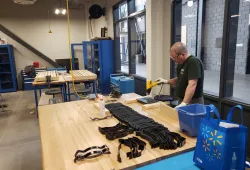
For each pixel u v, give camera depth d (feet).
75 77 12.92
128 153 3.82
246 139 3.15
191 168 3.46
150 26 12.40
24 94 21.33
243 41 11.96
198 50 14.66
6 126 12.66
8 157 9.11
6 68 22.88
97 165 3.60
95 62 20.67
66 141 4.57
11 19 23.24
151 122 5.25
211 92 10.14
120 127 5.04
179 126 5.09
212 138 3.30
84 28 26.43
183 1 13.47
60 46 25.61
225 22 8.48
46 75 12.94
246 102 8.28
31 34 24.27
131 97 8.12
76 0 22.97
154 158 3.76
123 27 19.76
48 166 3.61
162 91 12.71
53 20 24.86
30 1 12.67
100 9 20.57
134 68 18.16
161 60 12.89
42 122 5.81
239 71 12.59
